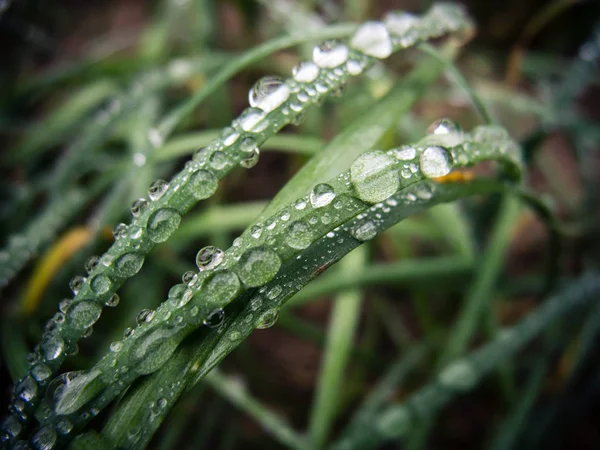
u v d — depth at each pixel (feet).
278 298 0.17
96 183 0.35
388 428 0.27
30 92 0.44
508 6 0.57
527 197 0.25
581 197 0.48
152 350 0.16
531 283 0.40
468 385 0.28
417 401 0.28
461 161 0.19
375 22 0.23
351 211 0.17
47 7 0.57
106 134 0.38
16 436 0.17
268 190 0.51
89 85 0.45
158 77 0.40
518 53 0.42
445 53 0.29
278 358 0.44
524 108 0.42
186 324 0.16
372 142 0.23
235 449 0.38
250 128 0.19
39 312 0.33
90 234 0.32
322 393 0.29
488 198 0.36
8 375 0.35
